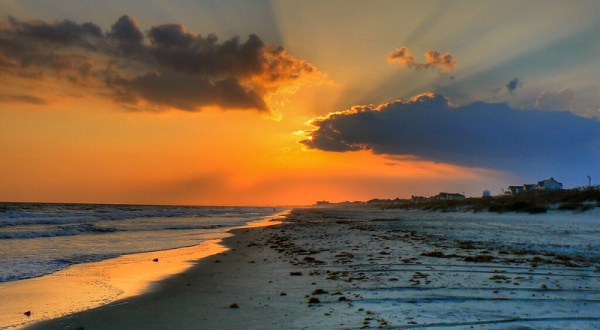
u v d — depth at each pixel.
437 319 6.88
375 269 12.38
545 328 6.30
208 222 49.91
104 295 9.77
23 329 7.07
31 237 25.64
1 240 23.44
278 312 7.73
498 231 26.95
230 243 23.52
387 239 23.12
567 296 8.47
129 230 33.72
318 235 28.27
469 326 6.44
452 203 88.69
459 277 10.71
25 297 9.57
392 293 8.98
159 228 36.66
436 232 28.20
